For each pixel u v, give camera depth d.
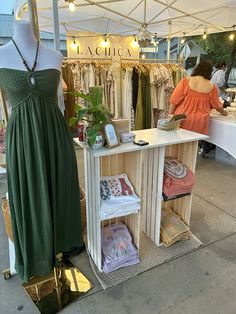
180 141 1.85
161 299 1.60
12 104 1.38
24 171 1.41
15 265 1.70
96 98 1.56
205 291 1.66
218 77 4.88
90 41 5.38
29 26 1.30
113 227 2.05
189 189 1.99
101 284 1.71
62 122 1.50
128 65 4.21
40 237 1.56
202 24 4.98
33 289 1.67
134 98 4.25
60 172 1.52
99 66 4.23
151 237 2.15
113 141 1.62
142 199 2.18
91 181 1.72
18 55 1.31
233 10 4.29
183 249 2.04
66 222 1.71
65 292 1.65
